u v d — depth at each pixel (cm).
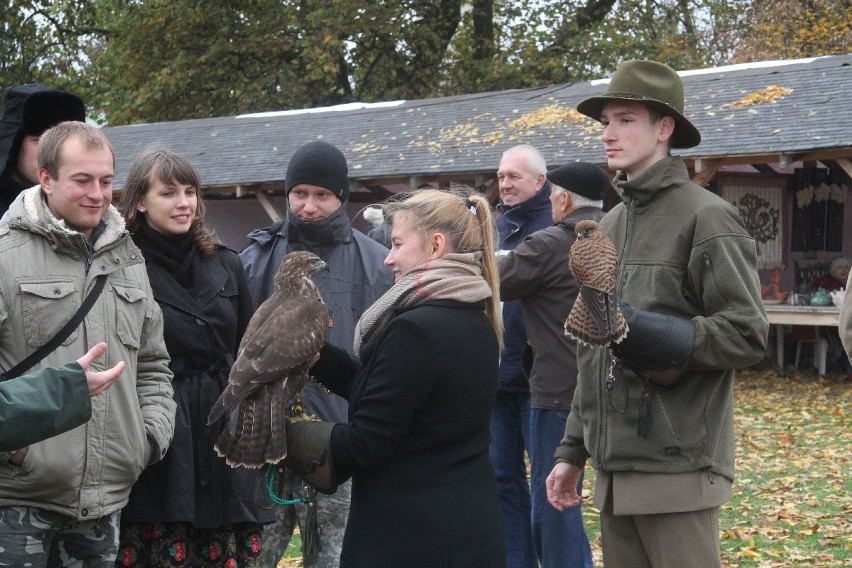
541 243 565
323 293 521
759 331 383
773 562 729
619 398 400
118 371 351
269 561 524
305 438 337
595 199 588
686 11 3262
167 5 3117
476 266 354
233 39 3155
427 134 1966
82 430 381
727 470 398
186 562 451
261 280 538
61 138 387
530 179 668
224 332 460
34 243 385
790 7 2811
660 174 406
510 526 633
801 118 1586
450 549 331
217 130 2306
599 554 730
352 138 2056
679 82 414
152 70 3225
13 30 3275
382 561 331
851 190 1861
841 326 440
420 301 339
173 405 424
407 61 3241
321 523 502
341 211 534
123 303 398
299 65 3194
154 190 450
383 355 332
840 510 876
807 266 1858
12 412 330
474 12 3297
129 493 412
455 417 336
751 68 1838
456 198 362
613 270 372
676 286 399
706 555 395
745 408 1459
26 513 374
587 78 3144
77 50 3481
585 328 372
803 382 1656
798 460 1088
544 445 571
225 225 2166
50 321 380
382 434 328
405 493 334
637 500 395
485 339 346
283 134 2181
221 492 448
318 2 3041
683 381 392
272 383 335
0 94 3269
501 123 1928
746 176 1812
